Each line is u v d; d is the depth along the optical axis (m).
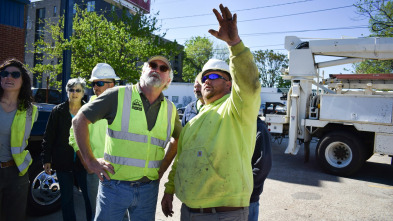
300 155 9.17
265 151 2.29
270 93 28.42
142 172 2.08
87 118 1.93
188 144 1.95
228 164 1.78
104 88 3.42
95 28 16.17
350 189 5.67
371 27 18.91
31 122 2.69
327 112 7.06
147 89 2.14
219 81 2.11
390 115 6.32
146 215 2.16
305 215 4.29
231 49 1.60
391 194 5.41
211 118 1.91
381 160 9.15
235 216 1.79
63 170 3.07
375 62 20.97
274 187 5.66
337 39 7.29
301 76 7.59
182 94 32.59
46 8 33.16
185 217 1.95
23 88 2.62
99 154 2.82
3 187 2.53
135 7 17.02
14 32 8.02
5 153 2.54
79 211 3.95
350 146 6.59
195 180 1.83
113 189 2.02
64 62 8.02
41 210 3.66
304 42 7.57
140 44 15.74
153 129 2.14
